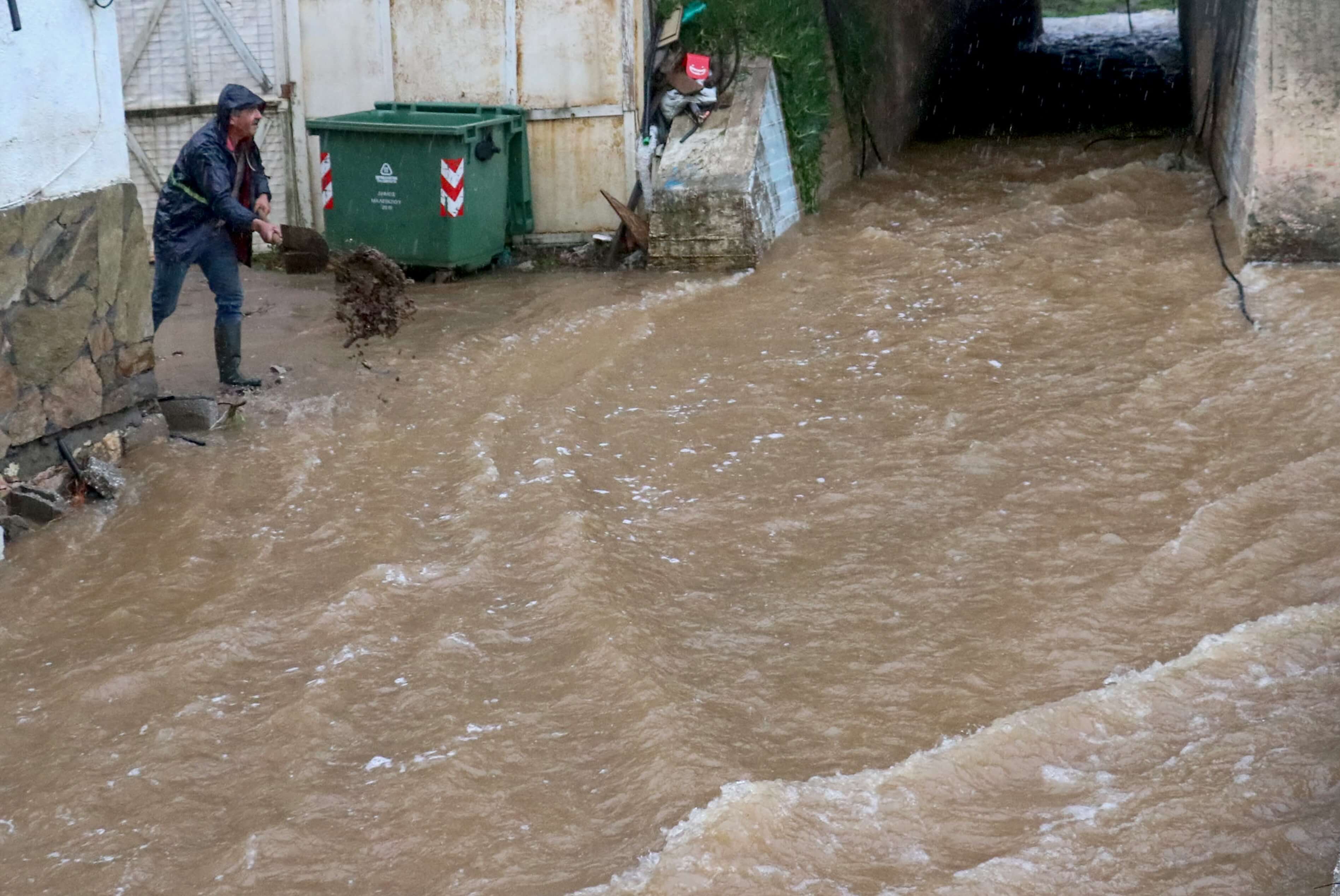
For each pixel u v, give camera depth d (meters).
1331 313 8.44
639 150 11.19
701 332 9.33
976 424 7.37
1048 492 6.44
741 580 5.79
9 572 6.00
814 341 9.00
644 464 7.12
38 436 6.54
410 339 9.18
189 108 12.06
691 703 4.75
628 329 9.30
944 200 12.91
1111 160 14.23
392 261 8.36
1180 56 21.14
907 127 16.27
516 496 6.54
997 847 3.92
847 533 6.19
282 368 8.57
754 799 4.06
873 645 5.18
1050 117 17.83
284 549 6.11
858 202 13.00
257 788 4.34
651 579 5.77
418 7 11.66
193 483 6.82
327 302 10.36
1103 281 9.74
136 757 4.52
